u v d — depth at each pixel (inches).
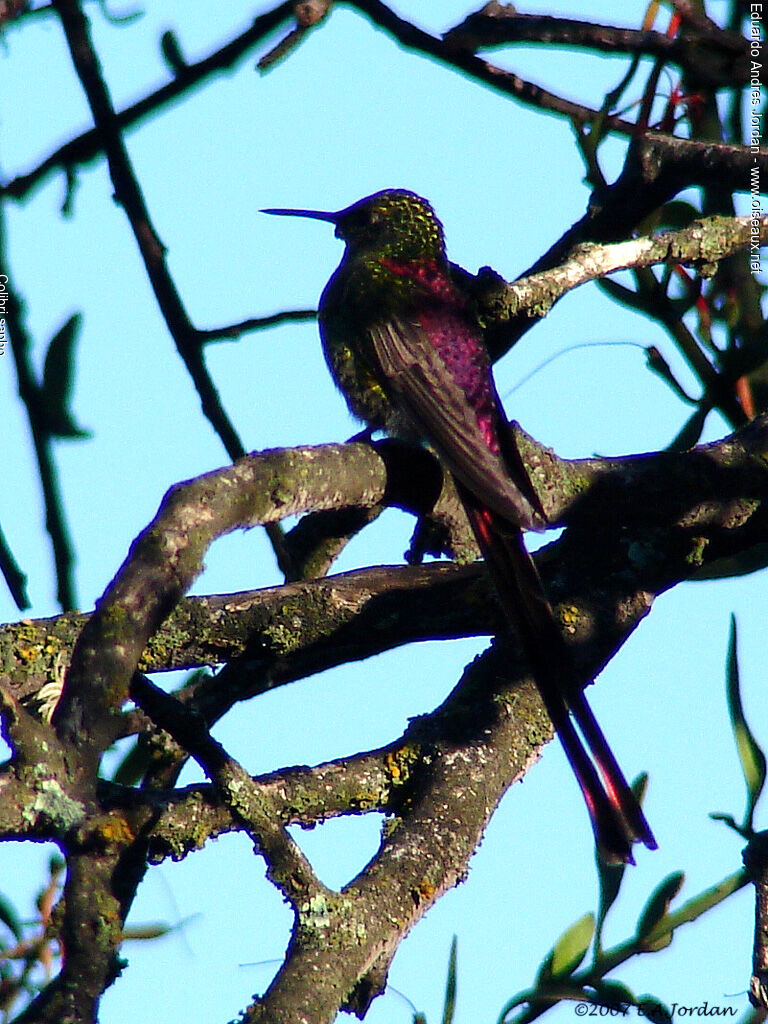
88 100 304.5
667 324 313.1
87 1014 173.3
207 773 204.7
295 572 307.9
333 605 275.3
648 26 323.9
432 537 297.0
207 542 200.2
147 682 196.1
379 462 262.5
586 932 236.1
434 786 246.2
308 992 199.8
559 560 298.7
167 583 192.1
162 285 299.7
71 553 274.2
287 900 209.2
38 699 240.1
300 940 207.2
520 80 327.0
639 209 329.4
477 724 259.0
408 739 256.1
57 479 275.0
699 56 320.2
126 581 190.9
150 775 266.8
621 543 295.6
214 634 269.6
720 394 310.5
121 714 186.9
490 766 250.8
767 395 313.1
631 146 327.0
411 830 236.4
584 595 290.5
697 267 305.3
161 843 221.8
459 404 322.0
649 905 237.8
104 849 178.7
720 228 305.6
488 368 336.2
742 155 315.6
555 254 335.6
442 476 280.1
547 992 230.5
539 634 261.7
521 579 267.6
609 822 239.0
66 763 180.5
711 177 320.2
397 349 339.6
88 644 185.9
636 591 291.0
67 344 276.8
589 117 332.8
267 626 271.4
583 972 234.5
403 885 224.7
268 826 206.2
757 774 245.1
